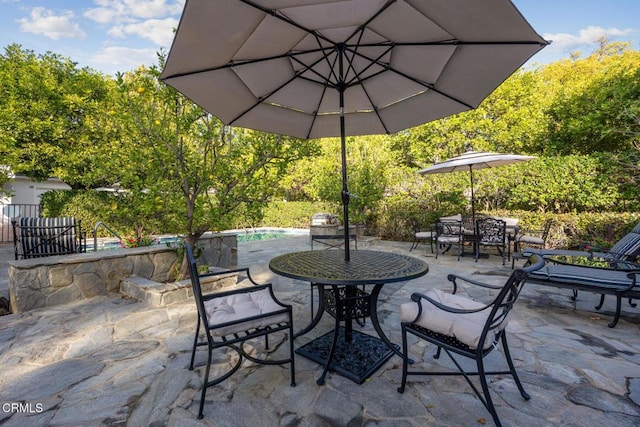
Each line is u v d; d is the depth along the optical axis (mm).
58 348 2539
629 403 1832
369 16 1858
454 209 8102
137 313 3307
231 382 2062
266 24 1854
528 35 1701
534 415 1737
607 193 6273
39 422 1691
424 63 2344
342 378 2115
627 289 2873
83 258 3689
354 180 8398
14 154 8203
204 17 1599
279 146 4117
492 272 5148
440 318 1865
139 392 1958
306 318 3246
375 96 2951
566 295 3953
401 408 1804
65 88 10352
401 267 2289
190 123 3717
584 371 2178
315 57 2549
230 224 4422
